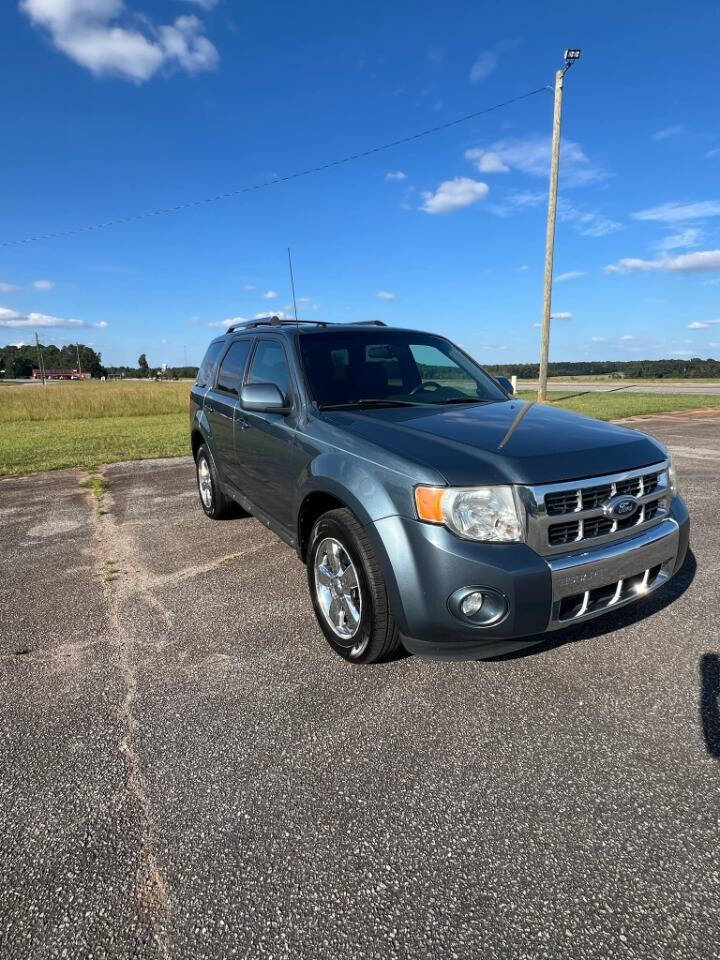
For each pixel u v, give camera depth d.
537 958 1.49
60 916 1.63
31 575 4.30
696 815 1.94
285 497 3.67
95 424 17.06
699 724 2.40
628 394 23.80
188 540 5.10
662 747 2.27
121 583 4.10
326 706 2.58
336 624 3.00
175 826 1.94
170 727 2.45
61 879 1.74
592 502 2.56
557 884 1.70
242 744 2.34
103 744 2.36
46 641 3.24
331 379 3.68
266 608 3.63
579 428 3.01
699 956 1.48
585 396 22.33
